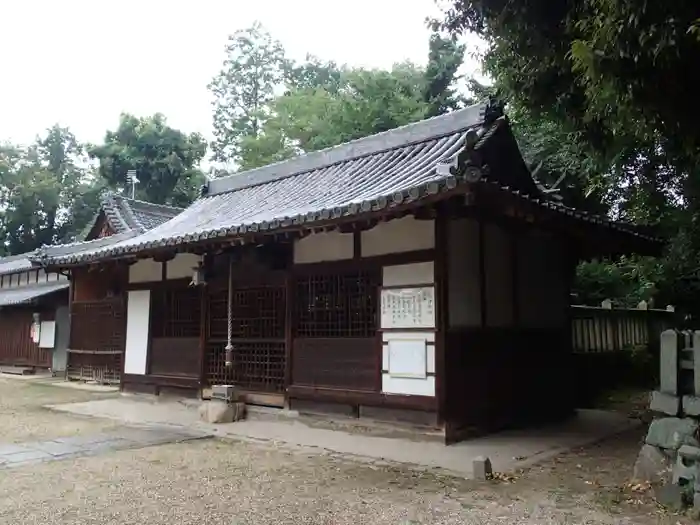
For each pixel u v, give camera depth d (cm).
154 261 1230
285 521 460
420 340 793
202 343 1116
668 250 1109
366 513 482
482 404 824
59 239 4112
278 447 757
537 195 1072
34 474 607
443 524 457
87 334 1703
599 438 816
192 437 825
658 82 514
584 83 600
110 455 707
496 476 601
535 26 650
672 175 960
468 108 1055
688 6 459
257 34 3994
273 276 995
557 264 1035
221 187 1503
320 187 1121
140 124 3522
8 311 2198
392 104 2322
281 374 993
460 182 601
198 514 476
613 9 477
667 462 546
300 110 2984
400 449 728
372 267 859
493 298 870
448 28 741
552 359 990
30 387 1568
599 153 779
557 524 459
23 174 3938
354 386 865
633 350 1359
